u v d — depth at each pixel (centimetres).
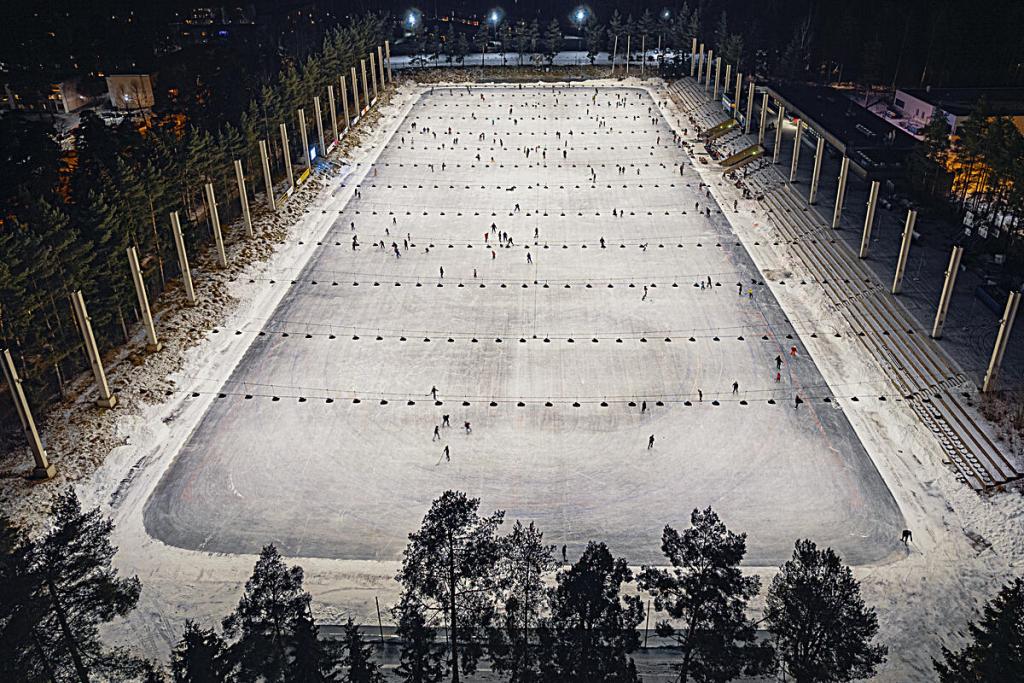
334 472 5944
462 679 4153
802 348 7519
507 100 17425
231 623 3772
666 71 19012
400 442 6284
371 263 9538
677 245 9962
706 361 7350
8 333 6169
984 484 5562
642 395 6862
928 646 4425
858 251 8850
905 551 5094
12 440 6166
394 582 4931
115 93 15600
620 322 8094
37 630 3572
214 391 6944
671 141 14275
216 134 11669
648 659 4294
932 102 12775
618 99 17350
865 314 7775
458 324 8094
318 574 4991
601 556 3478
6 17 15488
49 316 6512
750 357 7394
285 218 10638
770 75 17812
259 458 6088
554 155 13600
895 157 11081
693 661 3578
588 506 5566
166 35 19100
